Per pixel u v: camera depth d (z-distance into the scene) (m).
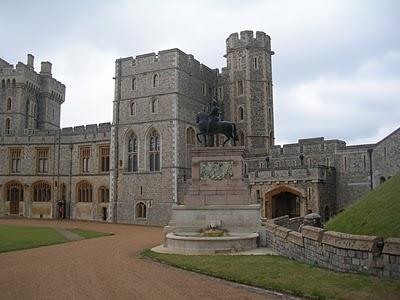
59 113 72.12
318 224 19.58
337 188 41.22
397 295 8.25
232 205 21.34
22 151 54.81
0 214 54.00
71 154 53.56
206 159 22.30
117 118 47.41
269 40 53.41
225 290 9.94
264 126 51.16
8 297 9.88
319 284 9.48
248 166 46.84
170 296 9.54
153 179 44.16
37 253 17.81
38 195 54.12
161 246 19.67
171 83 44.34
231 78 52.25
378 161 38.44
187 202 21.81
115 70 48.22
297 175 38.22
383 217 12.35
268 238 18.95
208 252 17.03
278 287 9.62
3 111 61.53
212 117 23.34
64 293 10.16
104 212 50.44
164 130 44.09
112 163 47.00
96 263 14.85
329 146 42.34
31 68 65.56
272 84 53.47
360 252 10.35
